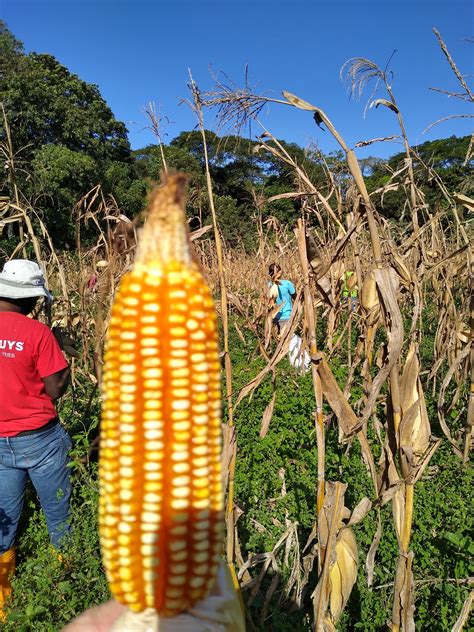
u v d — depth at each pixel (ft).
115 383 3.98
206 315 4.09
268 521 12.22
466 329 18.74
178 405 3.87
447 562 10.69
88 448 12.74
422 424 7.89
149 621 4.24
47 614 9.71
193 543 4.02
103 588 10.23
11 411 11.41
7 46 80.43
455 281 24.18
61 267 20.17
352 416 8.02
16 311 11.80
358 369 21.16
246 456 14.90
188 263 4.09
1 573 11.63
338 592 8.42
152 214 4.00
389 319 7.87
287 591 10.05
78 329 22.98
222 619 4.52
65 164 64.54
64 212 43.83
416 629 9.57
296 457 15.07
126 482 3.92
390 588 10.46
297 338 21.99
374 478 8.35
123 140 100.99
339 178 16.11
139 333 3.86
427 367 22.90
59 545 11.87
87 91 98.84
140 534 3.95
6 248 22.50
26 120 70.79
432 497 12.76
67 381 12.11
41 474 11.82
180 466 3.91
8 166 17.10
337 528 8.05
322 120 7.84
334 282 17.11
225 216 44.04
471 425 14.39
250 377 21.18
